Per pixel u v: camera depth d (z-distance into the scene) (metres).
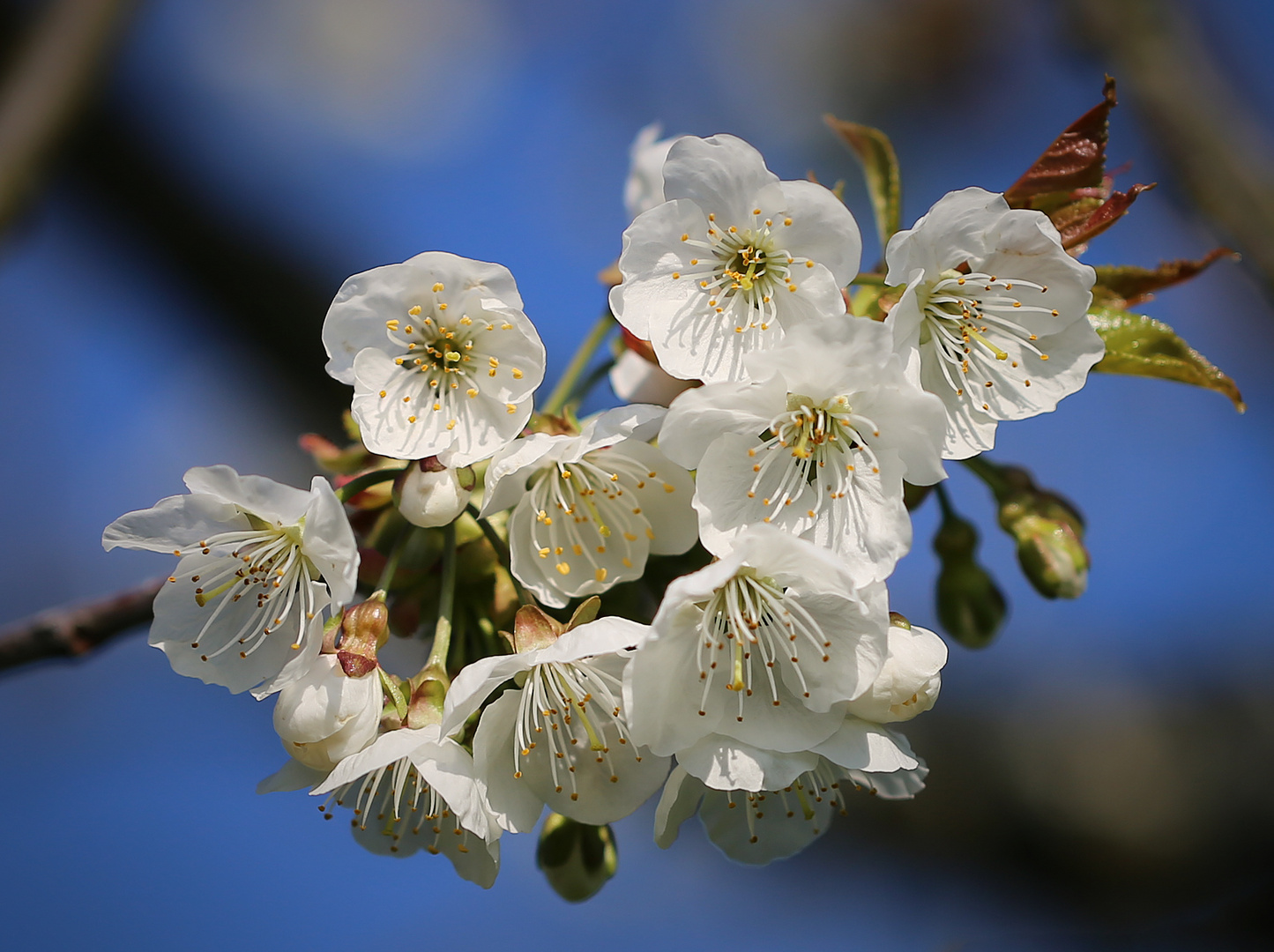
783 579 0.57
